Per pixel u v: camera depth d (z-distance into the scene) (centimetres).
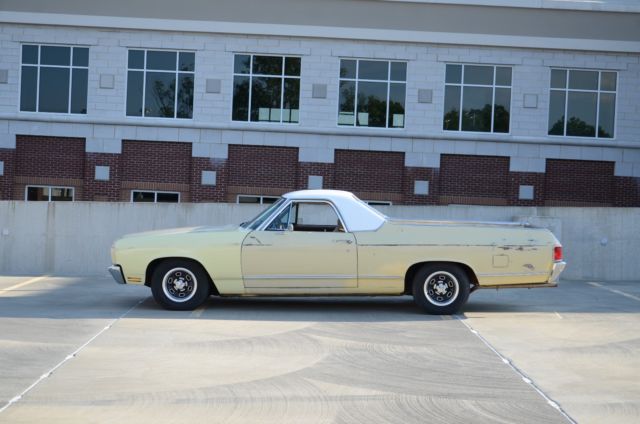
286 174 2938
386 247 1219
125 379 775
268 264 1220
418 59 2942
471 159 2964
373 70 2953
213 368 828
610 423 652
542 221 1864
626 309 1339
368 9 2920
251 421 642
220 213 1880
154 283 1232
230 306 1305
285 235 1220
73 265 1858
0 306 1271
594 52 2966
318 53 2934
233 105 2941
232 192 2928
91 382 761
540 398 730
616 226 1895
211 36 2922
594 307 1363
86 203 1859
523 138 2953
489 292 1595
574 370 847
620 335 1066
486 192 2964
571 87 2988
